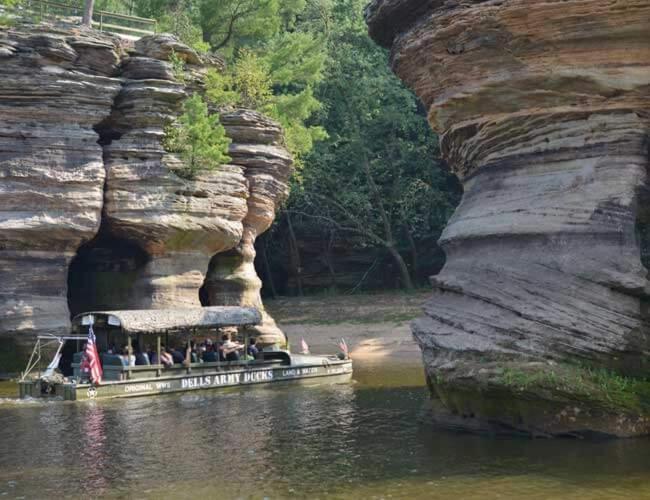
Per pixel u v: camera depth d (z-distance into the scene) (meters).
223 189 31.91
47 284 28.53
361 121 51.31
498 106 16.50
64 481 13.45
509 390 14.73
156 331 24.75
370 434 16.72
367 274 54.06
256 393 24.27
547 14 15.00
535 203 16.02
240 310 27.58
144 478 13.55
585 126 15.80
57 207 28.27
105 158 29.80
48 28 28.75
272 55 45.38
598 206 15.35
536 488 12.11
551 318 14.95
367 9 19.19
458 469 13.33
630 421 14.56
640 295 14.90
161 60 31.19
